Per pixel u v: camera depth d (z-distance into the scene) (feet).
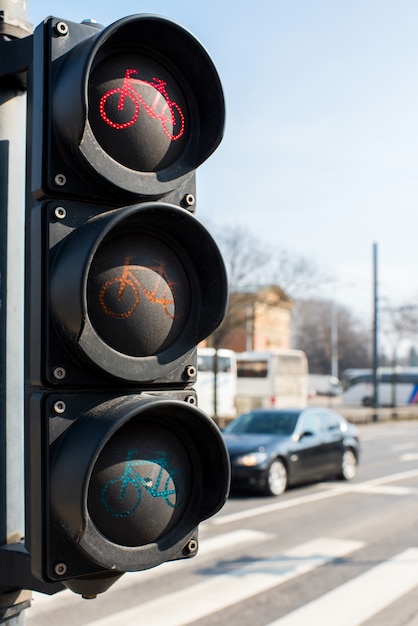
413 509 36.06
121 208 5.07
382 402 181.37
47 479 4.66
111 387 5.06
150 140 5.30
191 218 5.15
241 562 25.70
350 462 47.44
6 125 5.76
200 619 19.75
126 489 4.89
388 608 20.67
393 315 143.13
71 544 4.68
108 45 5.17
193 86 5.57
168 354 5.19
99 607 20.76
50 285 4.81
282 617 19.94
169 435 5.17
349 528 31.42
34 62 5.18
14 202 5.73
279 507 36.73
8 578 5.36
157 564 4.92
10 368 5.63
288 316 188.65
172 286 5.30
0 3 5.78
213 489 5.22
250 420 45.93
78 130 4.81
